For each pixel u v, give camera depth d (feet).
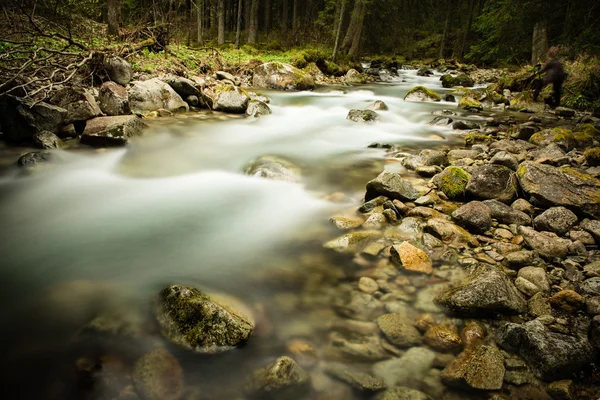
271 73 46.85
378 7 89.51
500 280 9.37
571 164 19.40
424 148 25.07
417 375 7.44
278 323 8.90
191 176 19.12
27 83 20.66
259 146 24.86
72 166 19.02
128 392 7.04
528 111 38.40
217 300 9.03
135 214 14.78
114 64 28.94
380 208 14.75
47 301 9.54
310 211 15.19
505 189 15.07
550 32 49.65
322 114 35.19
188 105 32.60
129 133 22.09
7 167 17.87
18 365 7.69
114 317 8.91
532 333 7.79
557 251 11.51
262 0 119.75
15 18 27.14
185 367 7.58
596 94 37.37
